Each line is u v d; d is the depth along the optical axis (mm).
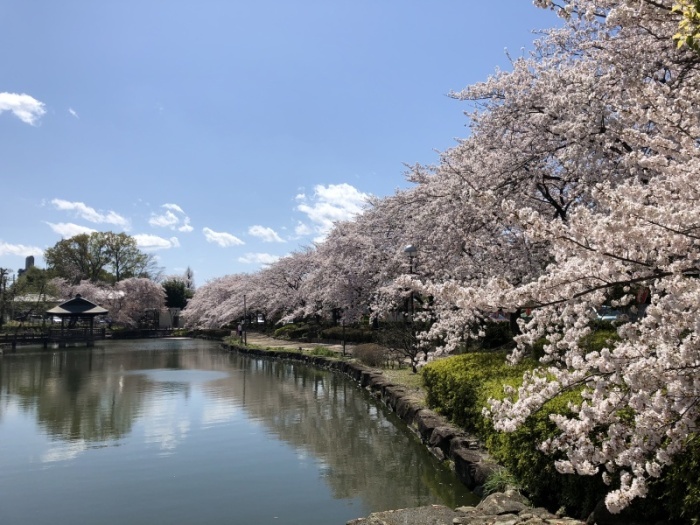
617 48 6465
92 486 6562
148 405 12086
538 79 8148
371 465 7215
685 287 2938
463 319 8930
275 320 41625
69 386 15398
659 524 3490
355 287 22531
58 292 42031
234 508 5781
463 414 7078
